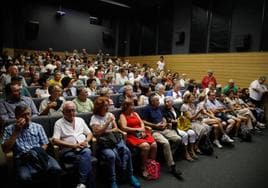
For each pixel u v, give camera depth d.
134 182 2.39
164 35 9.58
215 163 3.10
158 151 3.00
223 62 7.20
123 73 6.54
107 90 3.57
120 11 11.48
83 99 3.20
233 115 4.65
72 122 2.39
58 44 10.30
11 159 1.94
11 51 9.02
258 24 6.49
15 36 9.22
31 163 1.94
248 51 6.71
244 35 6.73
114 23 12.06
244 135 4.25
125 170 2.43
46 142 2.21
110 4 10.35
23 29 9.38
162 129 3.11
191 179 2.60
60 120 2.36
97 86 4.92
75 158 2.14
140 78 6.38
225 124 4.18
